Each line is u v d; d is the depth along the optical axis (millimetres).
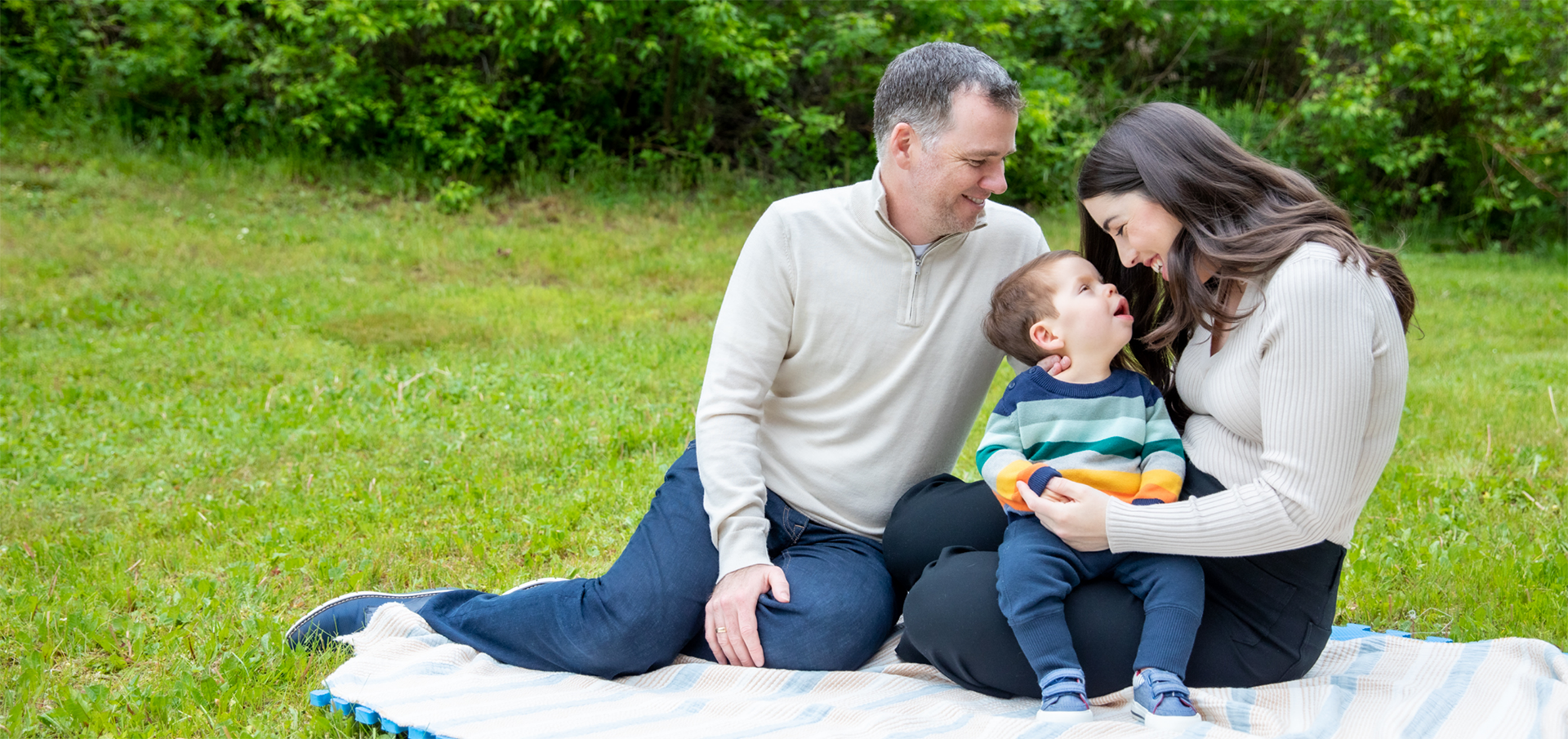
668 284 8609
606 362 6223
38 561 3395
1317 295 1938
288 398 5434
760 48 10906
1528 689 2162
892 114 2453
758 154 11688
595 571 3436
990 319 2428
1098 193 2242
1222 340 2158
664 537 2508
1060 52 13312
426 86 10781
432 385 5688
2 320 6578
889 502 2625
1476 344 7258
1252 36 13406
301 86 10336
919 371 2570
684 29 10562
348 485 4215
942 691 2318
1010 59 11820
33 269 7590
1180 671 2057
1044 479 2127
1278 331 1973
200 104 10969
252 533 3689
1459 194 12781
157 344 6305
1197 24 13023
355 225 9391
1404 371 2020
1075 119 11977
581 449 4680
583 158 11141
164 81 10633
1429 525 3699
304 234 9000
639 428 4984
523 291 8023
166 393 5496
